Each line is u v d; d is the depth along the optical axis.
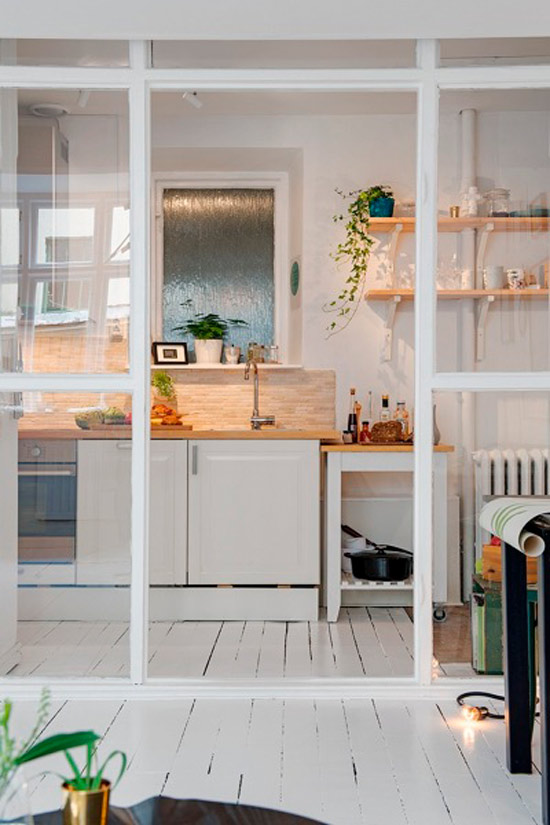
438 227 4.28
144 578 4.25
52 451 4.28
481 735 3.71
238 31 4.06
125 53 4.25
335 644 5.25
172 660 4.89
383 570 5.73
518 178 4.29
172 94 6.02
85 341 4.29
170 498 5.76
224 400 6.80
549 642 2.85
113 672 4.25
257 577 5.78
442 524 4.25
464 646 4.26
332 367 6.65
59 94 4.28
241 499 5.77
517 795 3.11
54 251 4.30
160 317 7.08
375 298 6.51
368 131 6.58
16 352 4.30
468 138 4.28
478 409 4.29
